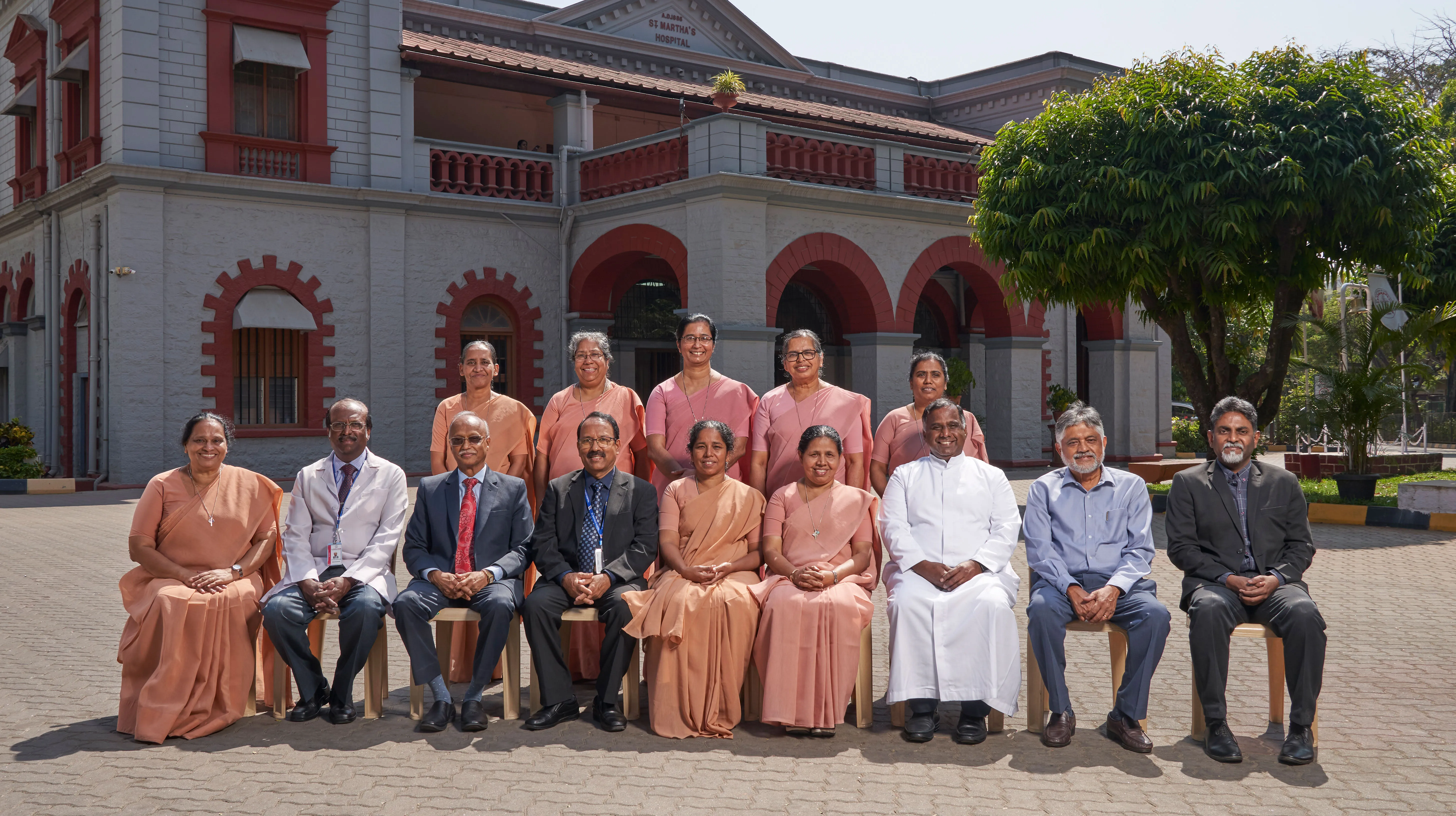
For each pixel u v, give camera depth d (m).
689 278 18.48
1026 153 14.61
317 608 6.03
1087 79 28.75
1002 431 22.61
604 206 20.36
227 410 18.69
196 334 18.41
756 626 5.95
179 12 18.34
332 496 6.31
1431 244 16.86
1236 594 5.61
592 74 21.59
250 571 6.10
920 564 6.06
